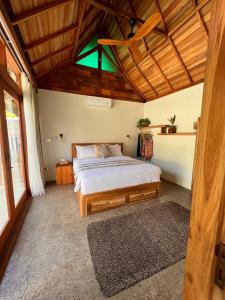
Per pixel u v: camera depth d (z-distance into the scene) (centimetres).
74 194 337
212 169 40
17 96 287
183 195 342
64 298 130
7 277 146
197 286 46
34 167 321
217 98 39
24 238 199
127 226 228
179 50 320
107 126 482
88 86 443
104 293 134
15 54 204
